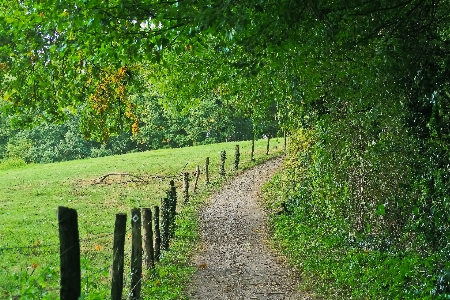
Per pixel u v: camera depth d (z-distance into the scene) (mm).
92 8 6133
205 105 55375
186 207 20156
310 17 6891
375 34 7484
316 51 7902
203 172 30641
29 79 8398
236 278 10266
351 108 10367
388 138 9844
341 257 10664
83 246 13688
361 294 8281
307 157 15664
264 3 6020
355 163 11555
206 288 9594
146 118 60531
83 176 31594
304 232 13859
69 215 4652
